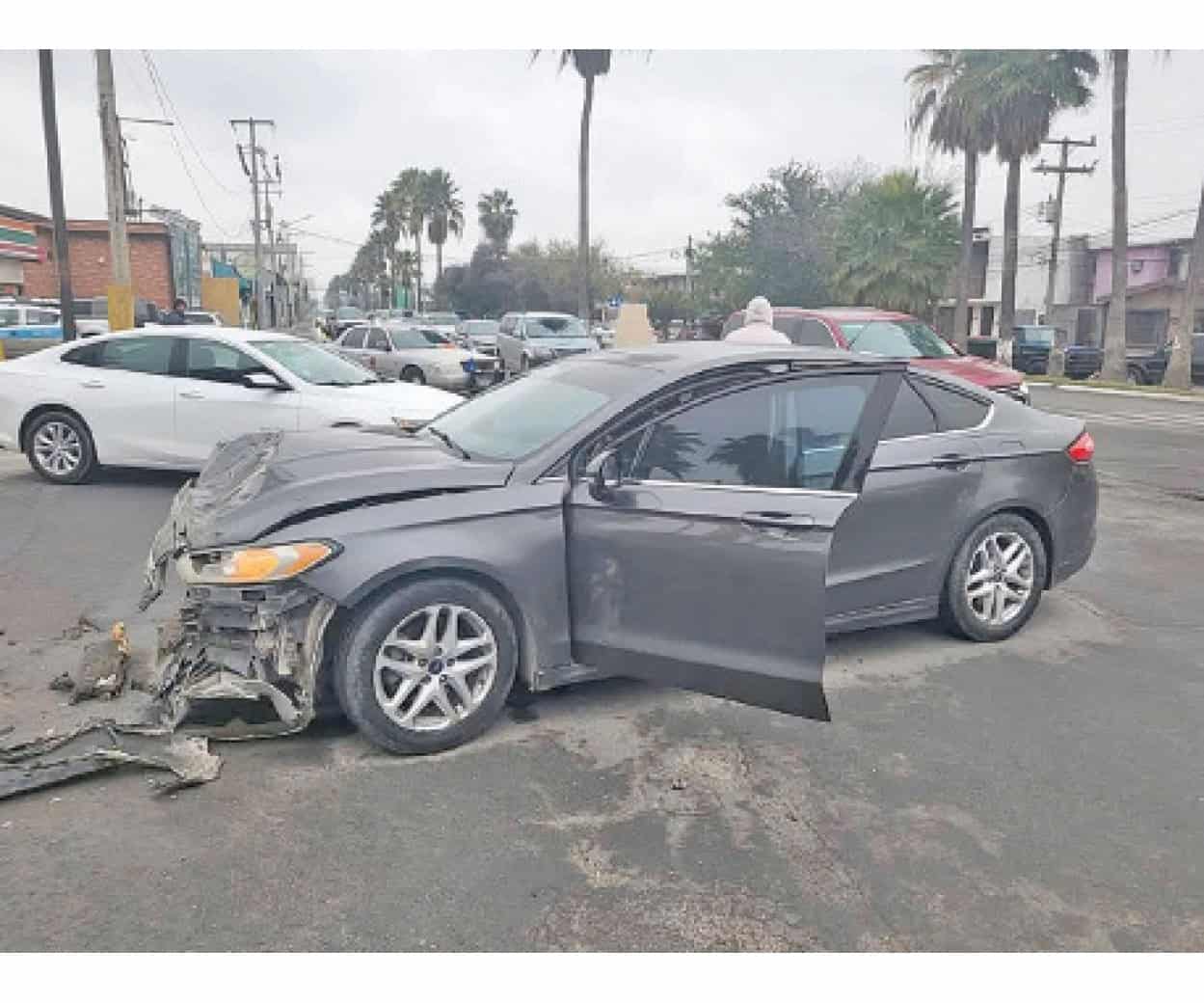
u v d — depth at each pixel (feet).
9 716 12.94
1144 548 23.48
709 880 9.73
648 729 13.05
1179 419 55.72
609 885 9.60
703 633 12.09
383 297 357.00
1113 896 9.61
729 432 12.93
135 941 8.62
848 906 9.37
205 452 26.76
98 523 23.68
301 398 25.94
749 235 154.92
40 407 27.63
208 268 184.55
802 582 11.53
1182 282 128.67
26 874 9.53
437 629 12.25
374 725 11.86
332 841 10.24
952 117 101.76
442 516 12.01
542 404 14.14
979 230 157.99
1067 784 11.78
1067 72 92.07
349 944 8.66
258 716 12.92
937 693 14.38
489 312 228.22
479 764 12.00
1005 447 16.16
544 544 12.48
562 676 12.91
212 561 11.64
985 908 9.38
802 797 11.38
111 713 13.05
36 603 17.60
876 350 35.68
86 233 120.47
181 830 10.37
